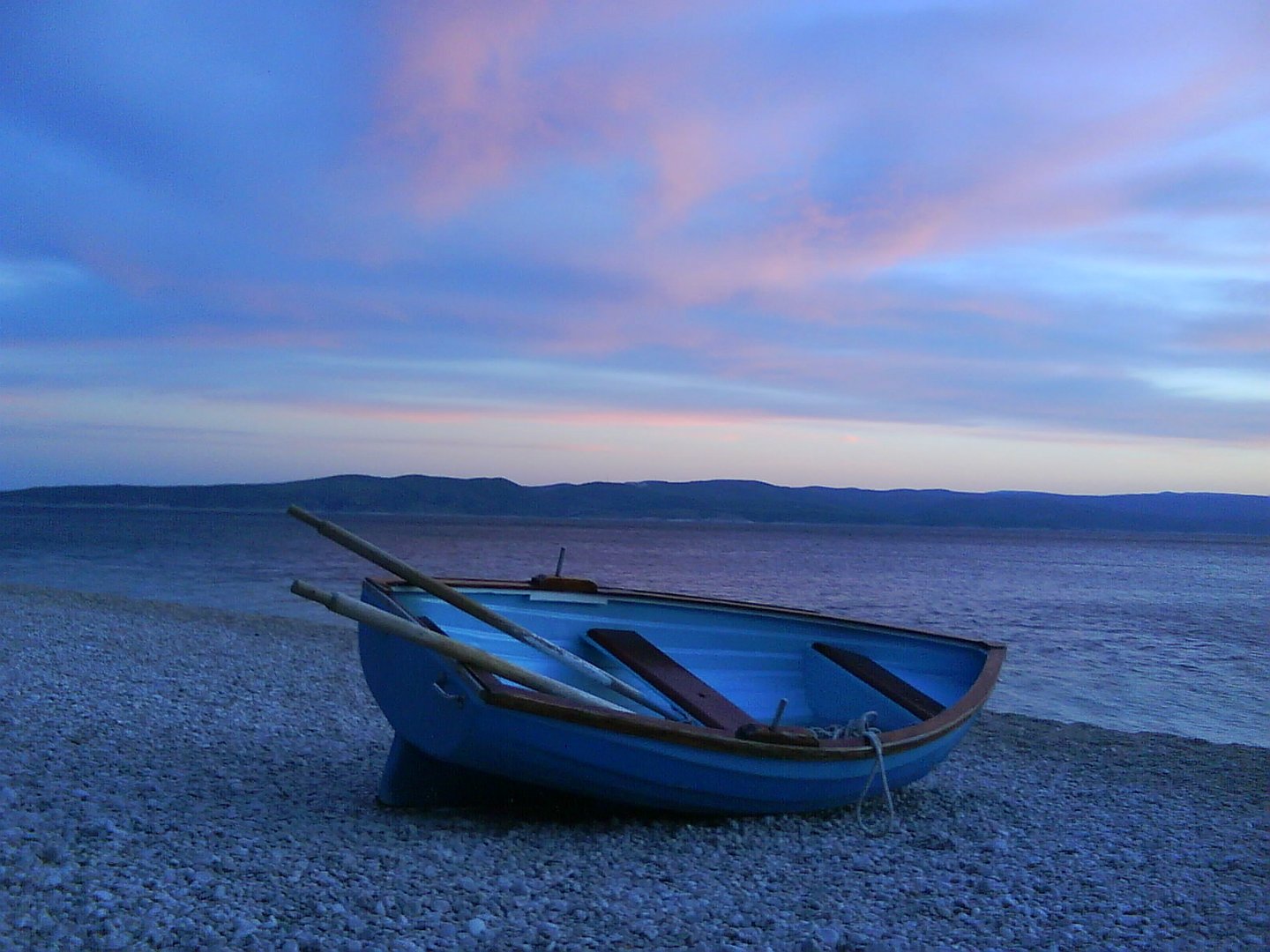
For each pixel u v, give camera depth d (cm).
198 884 495
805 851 655
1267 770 1072
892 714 838
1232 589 4866
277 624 1961
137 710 1019
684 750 641
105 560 4347
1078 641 2506
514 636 722
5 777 699
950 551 9894
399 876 536
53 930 417
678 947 469
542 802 714
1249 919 573
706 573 5184
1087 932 538
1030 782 990
